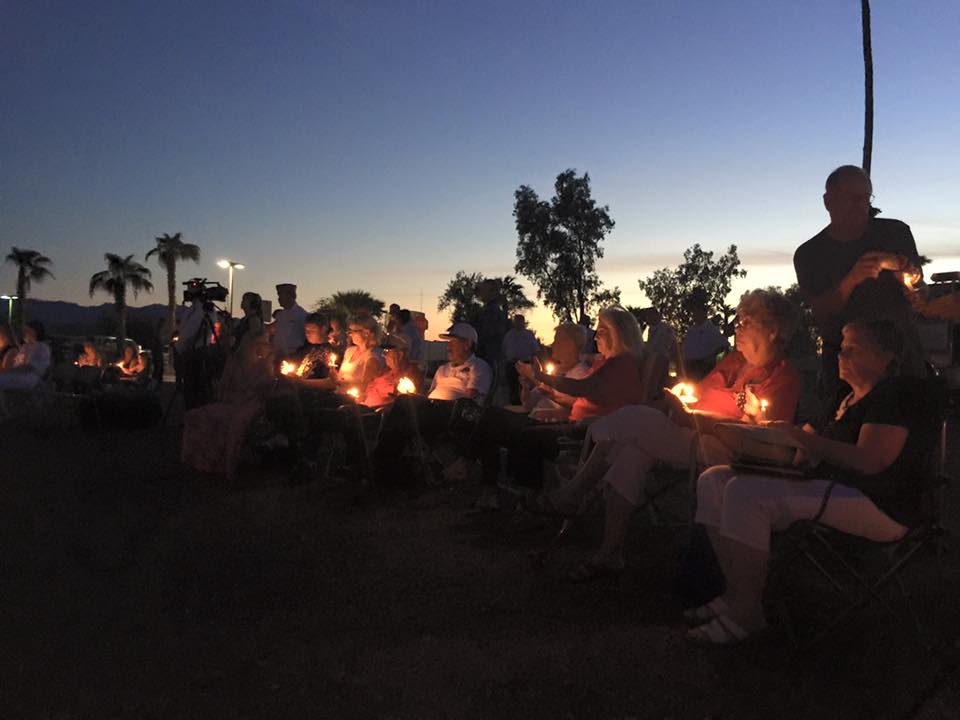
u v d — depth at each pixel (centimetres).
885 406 327
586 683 307
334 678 310
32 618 372
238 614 382
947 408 345
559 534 462
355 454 693
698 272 4881
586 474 449
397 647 340
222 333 1032
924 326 529
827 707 290
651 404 537
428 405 668
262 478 725
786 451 337
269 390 740
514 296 4653
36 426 1072
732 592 336
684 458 425
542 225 4600
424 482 675
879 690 303
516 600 402
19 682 305
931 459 333
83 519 567
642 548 493
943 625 358
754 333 415
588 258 4616
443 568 455
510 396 1400
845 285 434
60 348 2384
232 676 312
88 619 372
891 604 385
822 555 421
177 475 737
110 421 1038
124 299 6375
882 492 332
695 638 339
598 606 395
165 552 486
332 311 4778
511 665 322
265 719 280
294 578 437
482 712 285
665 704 291
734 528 331
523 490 552
